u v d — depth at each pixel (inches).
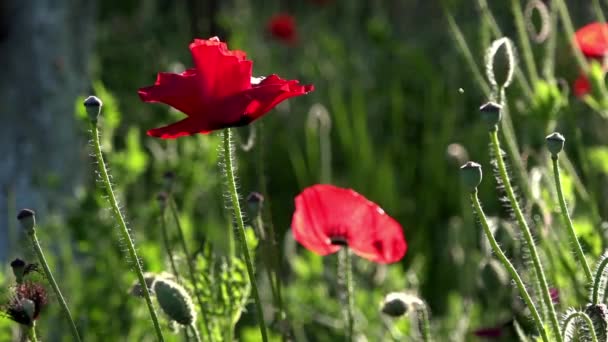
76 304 262.7
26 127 344.5
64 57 354.3
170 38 545.0
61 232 278.4
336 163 483.5
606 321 140.1
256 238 181.9
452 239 315.0
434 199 420.5
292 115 499.5
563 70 299.7
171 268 192.9
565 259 199.0
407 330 252.2
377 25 444.5
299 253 371.6
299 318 289.6
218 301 180.9
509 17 374.9
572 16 385.7
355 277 298.2
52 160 344.5
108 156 274.8
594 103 227.5
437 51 516.1
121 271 269.0
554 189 205.0
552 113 217.3
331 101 496.1
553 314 134.4
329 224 184.4
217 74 140.0
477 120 440.1
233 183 142.9
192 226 305.0
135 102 449.4
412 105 486.9
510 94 269.6
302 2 618.2
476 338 268.7
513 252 206.1
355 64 506.0
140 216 283.7
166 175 188.4
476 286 298.0
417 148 475.5
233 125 142.6
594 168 274.5
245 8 533.0
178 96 141.0
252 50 514.6
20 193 326.3
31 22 351.3
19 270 150.8
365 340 256.5
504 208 396.8
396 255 185.6
